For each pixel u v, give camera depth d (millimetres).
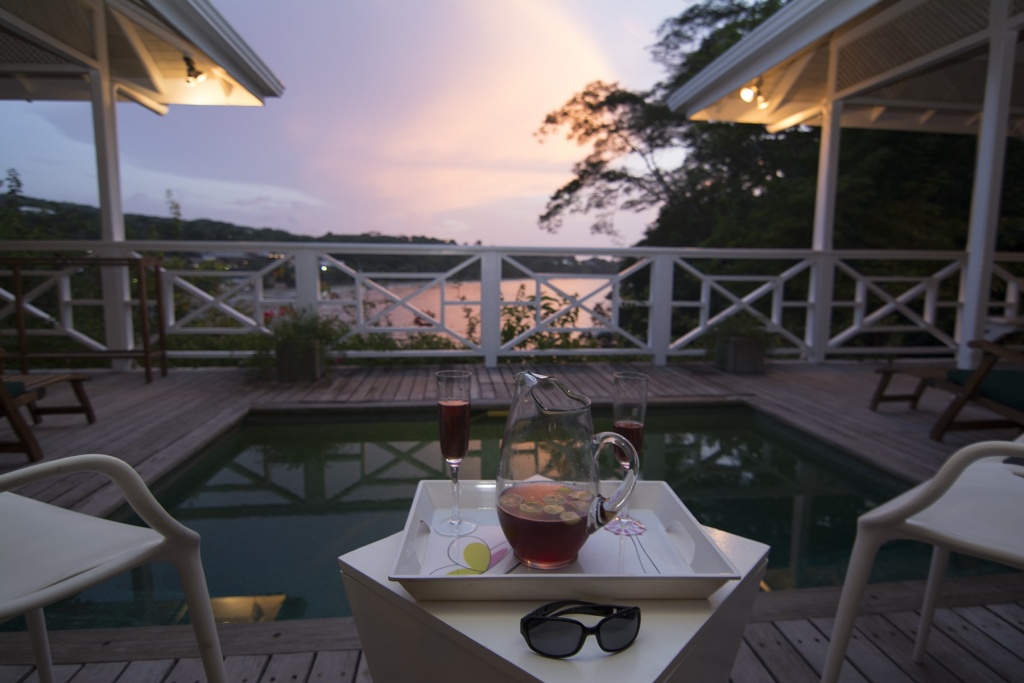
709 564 906
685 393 3906
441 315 4914
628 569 917
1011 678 1253
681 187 13062
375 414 3533
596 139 13375
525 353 4934
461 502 1175
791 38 4133
